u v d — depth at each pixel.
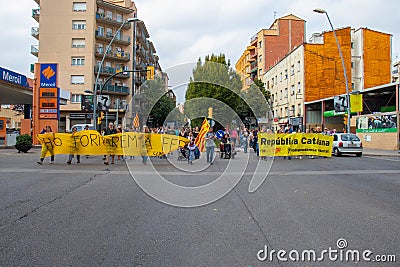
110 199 7.07
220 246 4.23
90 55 47.84
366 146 28.83
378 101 33.56
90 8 48.09
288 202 6.85
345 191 8.13
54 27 47.88
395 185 9.10
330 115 36.56
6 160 15.77
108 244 4.29
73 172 11.54
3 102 37.81
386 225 5.14
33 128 28.38
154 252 4.02
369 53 44.81
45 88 28.41
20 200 6.90
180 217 5.66
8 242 4.34
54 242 4.35
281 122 49.44
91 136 14.31
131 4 56.41
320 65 43.50
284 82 49.28
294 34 58.75
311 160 17.45
